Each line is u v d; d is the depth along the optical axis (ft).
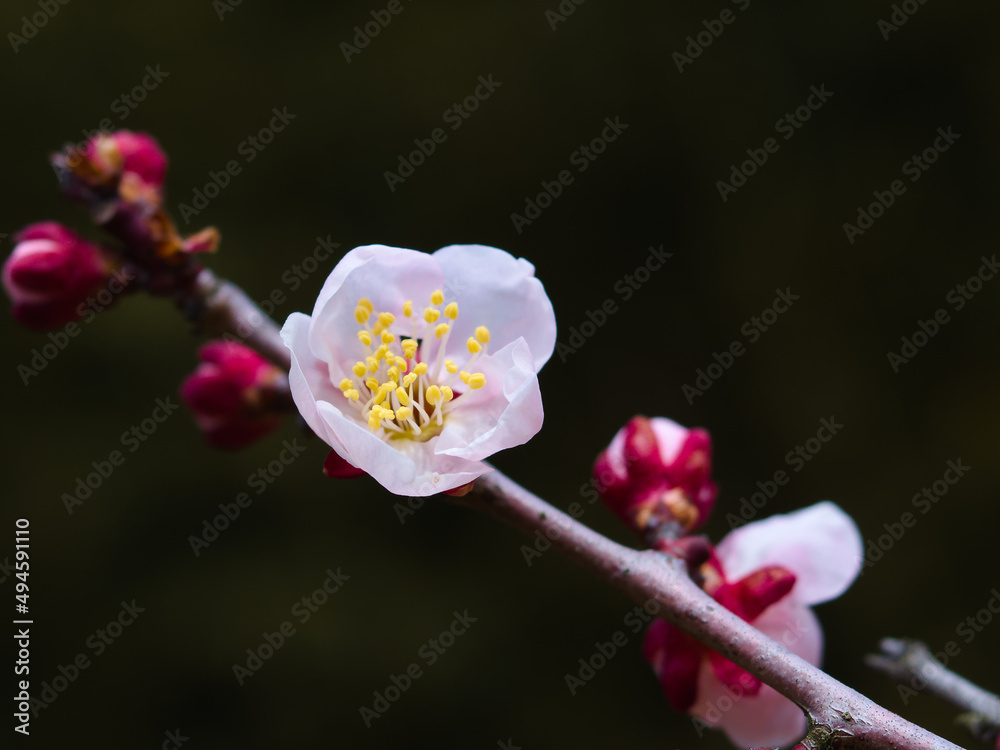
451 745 1.69
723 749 1.72
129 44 1.83
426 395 0.72
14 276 0.79
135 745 1.62
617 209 1.94
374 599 1.74
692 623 0.70
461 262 0.72
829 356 1.93
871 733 0.67
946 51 1.95
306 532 1.76
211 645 1.66
